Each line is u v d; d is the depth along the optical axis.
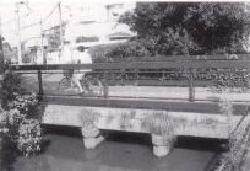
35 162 9.45
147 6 13.90
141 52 14.17
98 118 9.48
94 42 21.73
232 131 7.49
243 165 6.00
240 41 13.04
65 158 9.58
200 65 9.33
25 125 9.62
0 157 9.11
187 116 8.37
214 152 9.14
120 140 10.83
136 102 8.99
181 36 13.47
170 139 8.94
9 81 9.80
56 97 10.12
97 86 12.16
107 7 21.20
